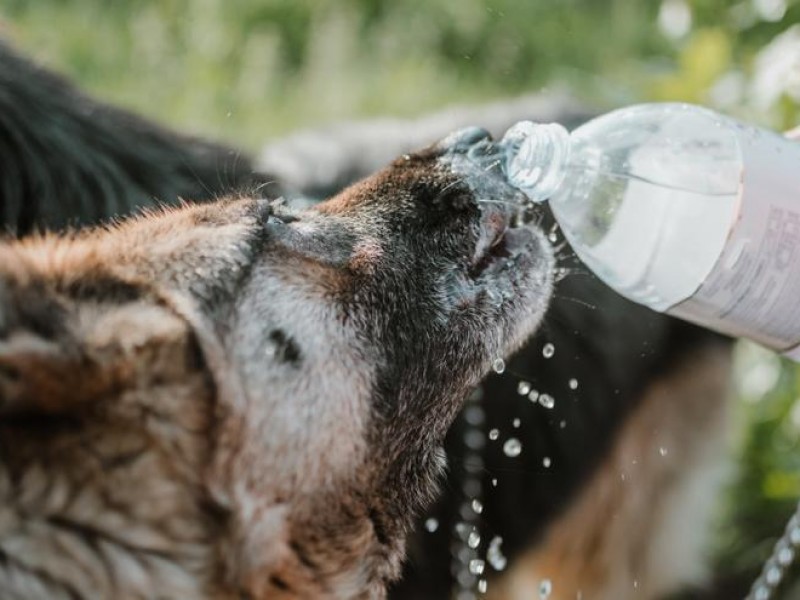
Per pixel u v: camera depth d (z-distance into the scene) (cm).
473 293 87
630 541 124
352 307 84
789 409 130
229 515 79
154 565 77
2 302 75
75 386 75
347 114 181
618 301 120
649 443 124
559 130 87
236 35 195
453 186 88
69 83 113
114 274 79
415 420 86
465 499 115
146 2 199
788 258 83
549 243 92
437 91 189
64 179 106
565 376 118
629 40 192
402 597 116
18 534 74
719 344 126
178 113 174
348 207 87
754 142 84
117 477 76
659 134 86
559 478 119
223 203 85
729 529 130
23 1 193
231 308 80
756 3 141
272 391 80
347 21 202
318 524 83
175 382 77
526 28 199
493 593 120
